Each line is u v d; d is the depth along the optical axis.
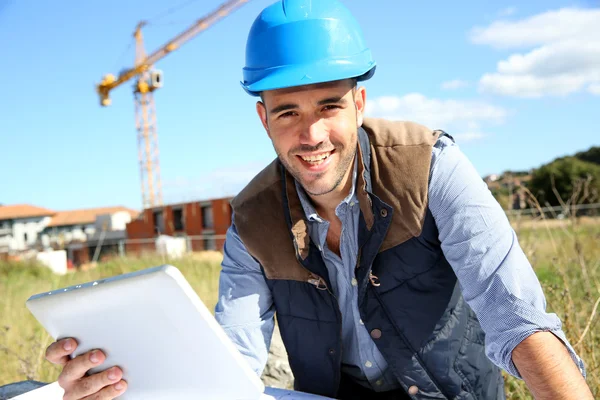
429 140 1.54
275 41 1.48
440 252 1.57
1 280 10.44
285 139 1.50
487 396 1.71
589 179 4.12
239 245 1.77
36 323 5.05
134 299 1.17
